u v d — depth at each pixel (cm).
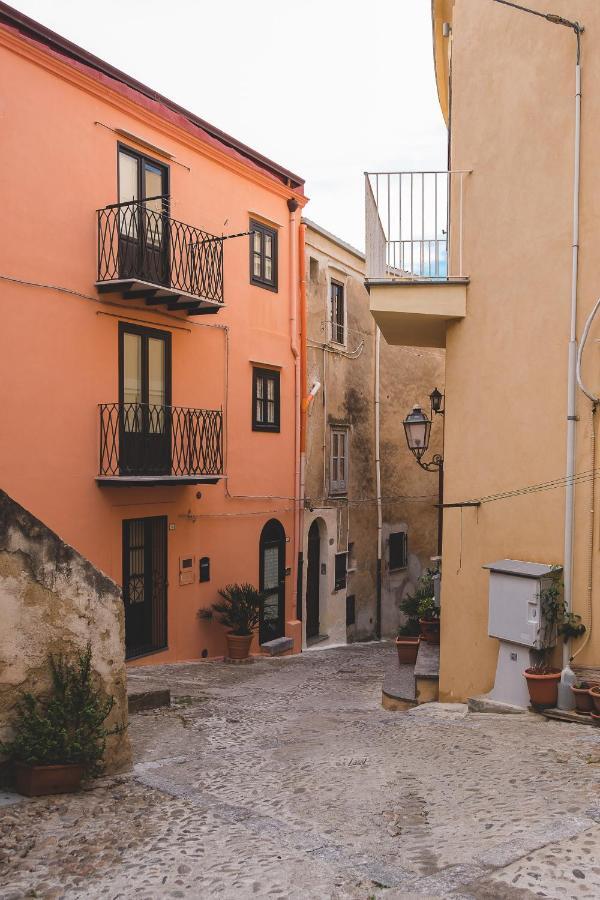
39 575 529
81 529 1141
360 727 770
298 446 1684
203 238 1386
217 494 1445
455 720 745
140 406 1240
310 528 1786
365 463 1994
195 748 697
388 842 416
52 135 1087
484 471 834
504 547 805
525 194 789
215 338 1431
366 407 2000
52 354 1091
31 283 1059
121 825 458
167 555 1315
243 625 1429
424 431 1166
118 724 574
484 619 830
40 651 530
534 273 777
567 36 743
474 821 434
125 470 1196
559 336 749
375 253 909
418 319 895
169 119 1291
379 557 2044
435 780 530
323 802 497
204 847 420
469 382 858
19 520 520
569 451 729
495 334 823
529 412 781
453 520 880
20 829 451
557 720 693
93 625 556
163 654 1309
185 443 1333
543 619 722
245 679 1217
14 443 1042
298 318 1691
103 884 378
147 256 1240
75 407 1127
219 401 1441
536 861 366
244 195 1505
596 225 716
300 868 385
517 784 498
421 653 1039
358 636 1972
